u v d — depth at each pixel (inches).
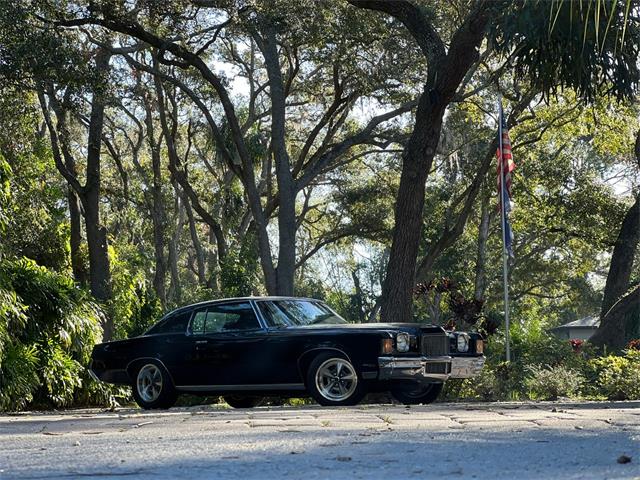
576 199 1519.4
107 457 226.4
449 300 851.4
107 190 1704.0
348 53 1192.8
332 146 1521.9
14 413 673.6
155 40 1151.0
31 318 775.1
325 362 546.0
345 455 225.5
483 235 1644.9
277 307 586.2
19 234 1200.8
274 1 1085.1
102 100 1052.5
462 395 692.1
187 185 1550.2
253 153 1627.7
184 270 2544.3
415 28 885.8
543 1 642.8
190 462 211.9
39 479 186.7
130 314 1172.5
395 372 530.0
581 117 1456.7
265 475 189.2
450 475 187.0
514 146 1494.8
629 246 1310.3
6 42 936.9
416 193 879.7
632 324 1157.7
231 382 579.5
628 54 673.0
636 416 381.1
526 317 2274.9
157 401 606.5
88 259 1338.6
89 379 841.5
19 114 1051.3
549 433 285.6
